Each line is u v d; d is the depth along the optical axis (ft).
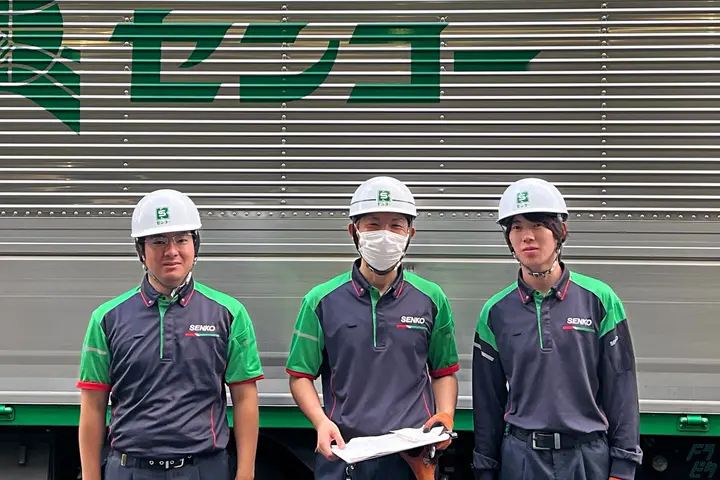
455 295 8.60
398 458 6.96
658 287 8.54
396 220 7.07
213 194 8.75
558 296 7.04
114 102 8.84
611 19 8.71
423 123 8.70
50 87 8.86
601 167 8.62
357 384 6.97
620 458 6.84
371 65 8.77
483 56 8.73
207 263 8.69
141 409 6.63
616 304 7.09
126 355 6.68
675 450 9.24
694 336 8.48
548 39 8.71
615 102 8.66
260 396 8.54
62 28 8.89
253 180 8.74
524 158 8.65
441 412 7.06
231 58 8.82
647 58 8.68
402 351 7.06
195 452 6.59
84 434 6.81
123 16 8.89
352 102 8.75
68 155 8.82
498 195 8.64
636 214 8.57
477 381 7.46
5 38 8.91
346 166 8.72
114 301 7.07
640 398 8.46
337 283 7.45
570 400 6.83
